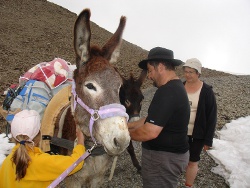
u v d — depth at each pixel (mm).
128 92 4254
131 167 5039
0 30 18969
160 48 2695
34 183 2215
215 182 4688
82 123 2469
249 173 4777
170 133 2684
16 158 2070
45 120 2875
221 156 5418
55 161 2197
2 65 11648
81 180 2826
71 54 16906
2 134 5734
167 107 2539
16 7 26984
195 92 3738
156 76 2693
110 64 2436
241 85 12164
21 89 3244
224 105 9031
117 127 2172
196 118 3709
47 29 22188
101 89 2289
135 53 23609
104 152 2680
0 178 2244
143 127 2594
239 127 6871
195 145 3799
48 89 3225
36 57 14469
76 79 2520
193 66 3643
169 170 2752
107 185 4398
